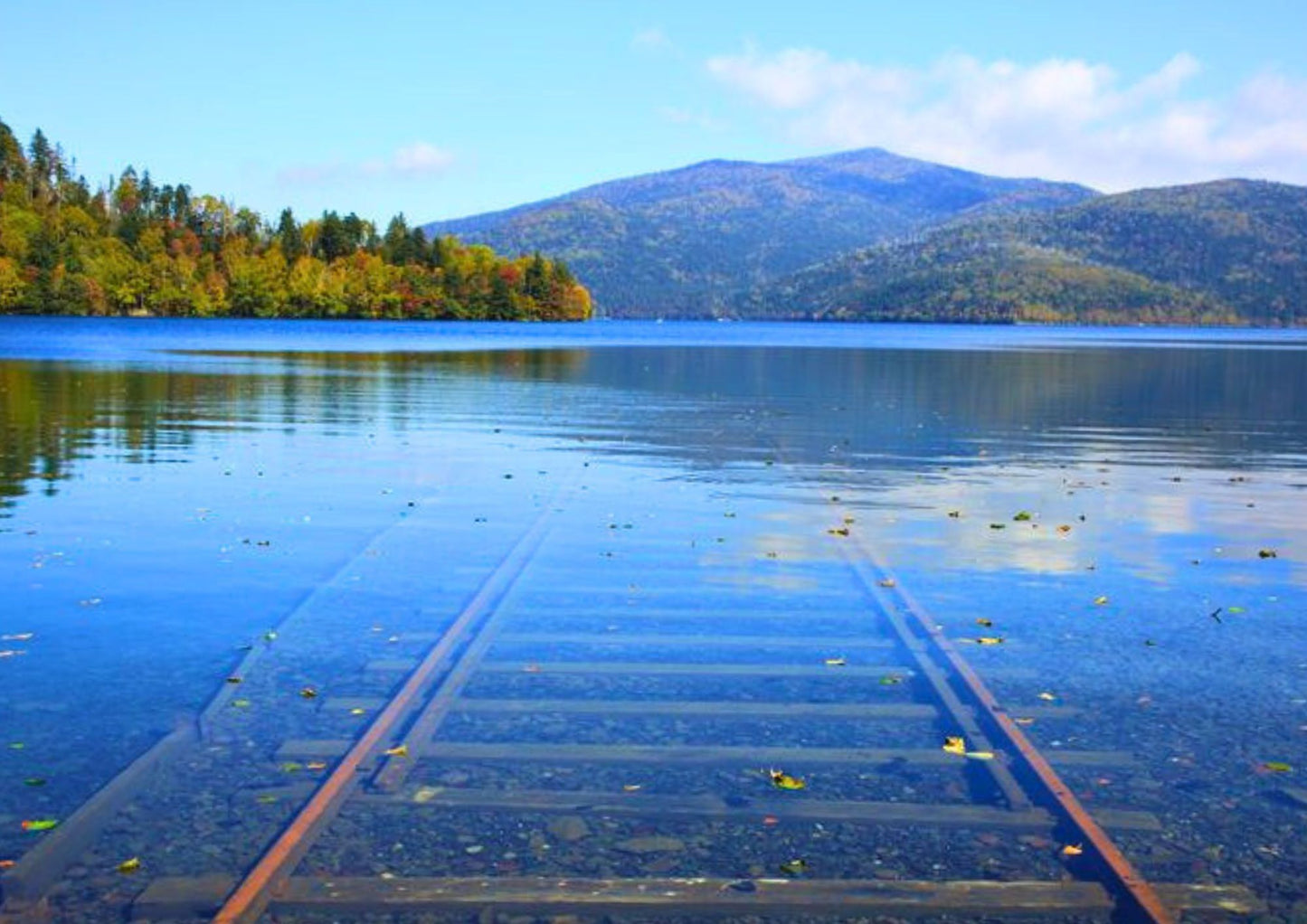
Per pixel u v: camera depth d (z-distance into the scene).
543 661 8.84
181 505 15.75
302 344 81.19
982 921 5.12
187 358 59.41
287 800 6.28
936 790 6.50
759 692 8.17
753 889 5.36
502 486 17.94
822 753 7.03
